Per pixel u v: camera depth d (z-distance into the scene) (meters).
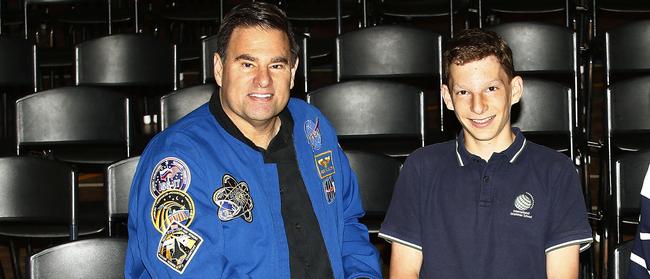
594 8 5.60
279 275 2.27
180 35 7.14
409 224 2.39
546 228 2.28
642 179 3.39
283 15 2.32
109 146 4.76
